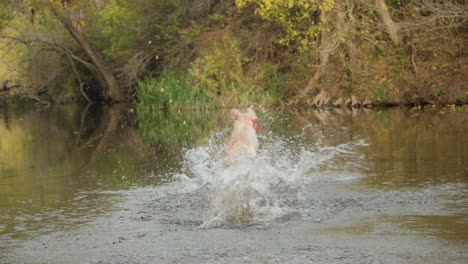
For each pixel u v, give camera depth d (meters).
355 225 6.75
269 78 32.97
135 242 6.39
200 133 18.95
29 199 8.92
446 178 9.31
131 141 17.53
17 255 6.07
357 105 28.58
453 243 5.93
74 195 9.13
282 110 27.83
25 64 47.62
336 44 30.02
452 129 16.25
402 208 7.47
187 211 7.73
